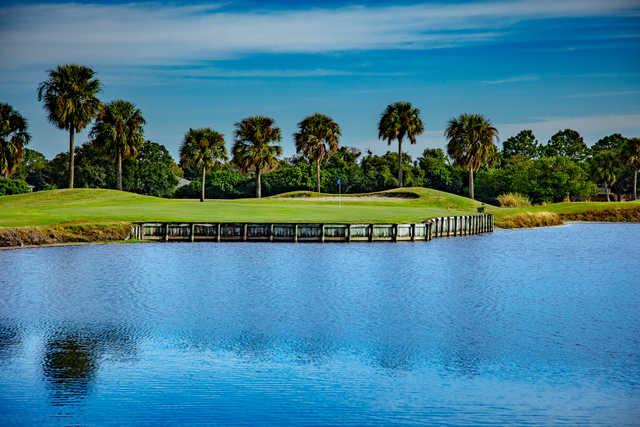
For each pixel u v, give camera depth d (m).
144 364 27.72
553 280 52.06
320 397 24.23
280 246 69.19
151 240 70.38
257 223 71.94
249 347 30.44
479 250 71.56
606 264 61.91
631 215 120.88
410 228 75.12
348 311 38.78
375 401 23.88
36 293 43.12
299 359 28.66
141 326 34.38
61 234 65.81
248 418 22.34
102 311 38.03
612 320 36.94
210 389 24.89
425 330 34.16
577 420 22.42
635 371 27.31
